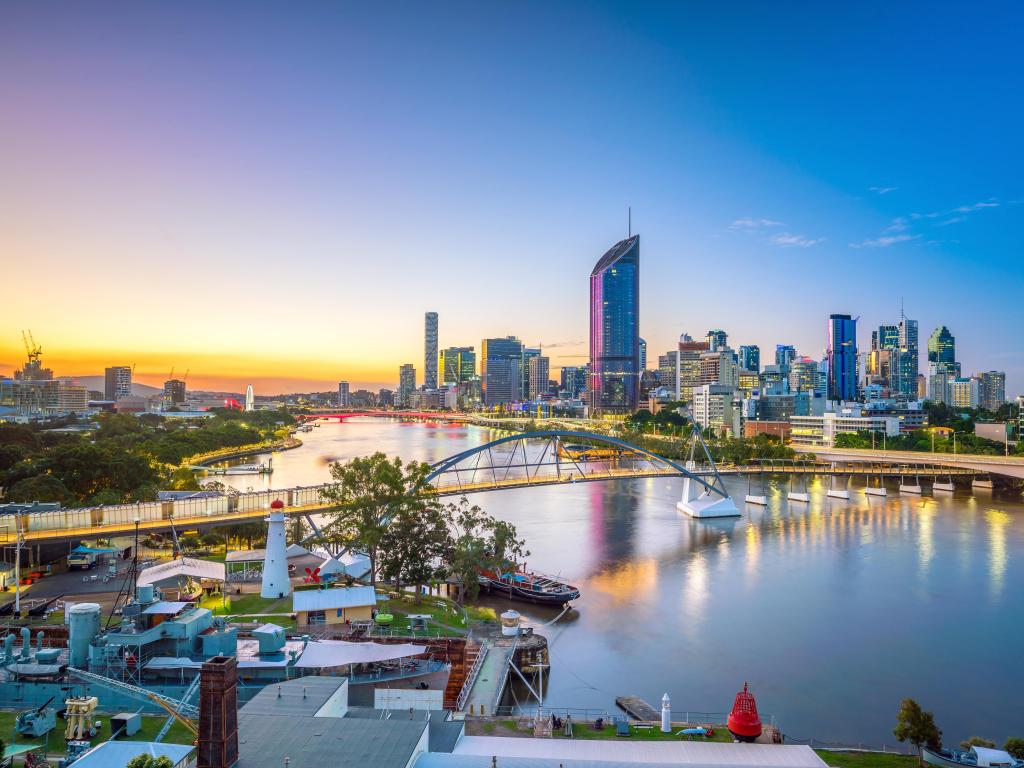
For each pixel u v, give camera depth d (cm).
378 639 8956
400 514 12588
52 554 14338
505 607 13562
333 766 4619
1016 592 14712
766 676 10281
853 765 6950
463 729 6141
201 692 4541
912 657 11038
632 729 7319
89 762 5100
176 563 11044
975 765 6956
